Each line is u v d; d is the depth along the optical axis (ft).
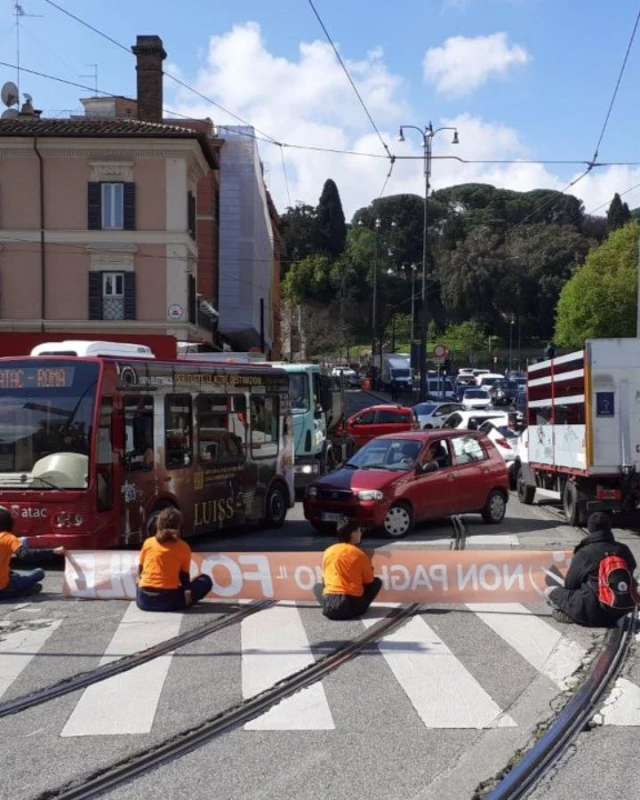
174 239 123.34
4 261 123.03
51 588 41.16
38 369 45.47
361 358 341.62
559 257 323.98
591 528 34.32
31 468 44.88
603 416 55.31
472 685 26.37
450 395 215.10
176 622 34.60
